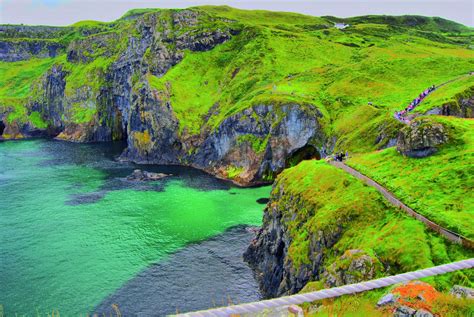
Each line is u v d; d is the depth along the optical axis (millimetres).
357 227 57500
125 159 180625
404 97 138500
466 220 49906
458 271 38719
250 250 84938
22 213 111688
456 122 76438
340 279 49281
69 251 88062
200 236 96000
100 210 113812
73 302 68625
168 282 75500
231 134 156625
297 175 80312
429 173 65312
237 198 124938
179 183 141750
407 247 47844
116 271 79375
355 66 175625
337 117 146125
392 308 33406
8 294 70938
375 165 75312
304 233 65438
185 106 187500
